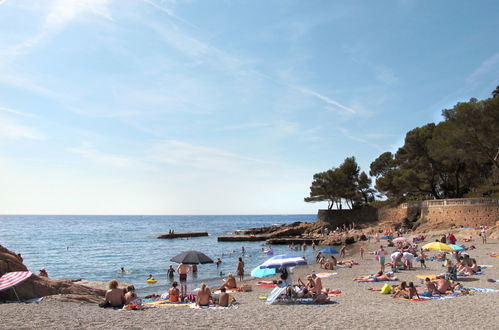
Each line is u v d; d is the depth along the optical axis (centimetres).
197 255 1859
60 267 4634
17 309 1378
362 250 4041
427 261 3256
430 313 1354
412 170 6788
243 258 5200
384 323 1204
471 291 1797
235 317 1316
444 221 5912
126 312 1395
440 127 6488
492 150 5478
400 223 6931
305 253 5500
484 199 5456
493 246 3928
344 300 1745
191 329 1123
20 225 19138
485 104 5325
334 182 8850
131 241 8912
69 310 1401
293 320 1262
